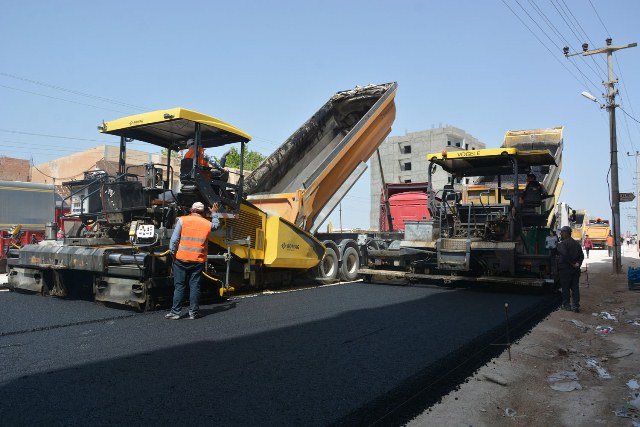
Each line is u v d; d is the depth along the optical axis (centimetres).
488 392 399
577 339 632
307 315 641
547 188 1123
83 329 529
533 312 738
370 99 1204
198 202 670
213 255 723
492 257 944
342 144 1035
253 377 381
